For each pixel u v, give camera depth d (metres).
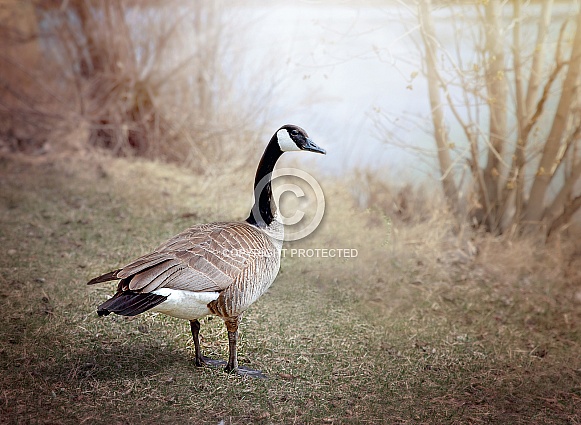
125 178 9.20
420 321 6.07
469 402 4.72
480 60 7.56
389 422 4.37
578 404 4.78
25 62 10.95
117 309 3.96
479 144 9.49
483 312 6.37
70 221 7.66
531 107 7.96
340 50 10.66
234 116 10.16
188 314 4.40
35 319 5.40
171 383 4.62
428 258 7.38
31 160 9.62
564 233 8.04
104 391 4.46
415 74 7.08
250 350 5.23
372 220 8.46
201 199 8.73
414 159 10.23
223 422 4.16
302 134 4.98
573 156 7.93
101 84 10.30
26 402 4.28
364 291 6.63
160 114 10.02
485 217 8.02
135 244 7.14
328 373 4.98
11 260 6.53
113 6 9.98
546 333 6.04
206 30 10.29
